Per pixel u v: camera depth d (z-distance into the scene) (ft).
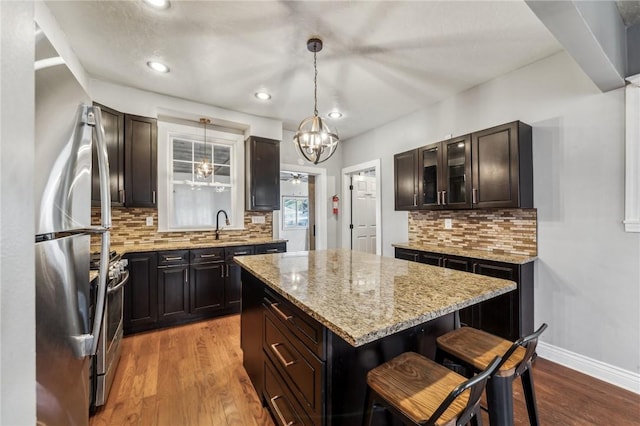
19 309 1.69
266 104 11.30
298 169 15.16
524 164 7.93
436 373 3.70
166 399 6.13
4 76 1.55
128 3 5.87
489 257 8.17
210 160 12.87
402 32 6.81
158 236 11.23
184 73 8.80
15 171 1.66
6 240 1.57
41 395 2.33
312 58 7.93
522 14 6.20
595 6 5.10
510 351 3.46
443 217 10.98
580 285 7.30
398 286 4.76
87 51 7.61
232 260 11.30
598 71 6.07
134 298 9.41
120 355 7.84
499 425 3.73
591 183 7.14
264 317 5.75
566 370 7.29
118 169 9.41
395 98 10.68
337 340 3.76
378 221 13.89
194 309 10.50
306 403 4.08
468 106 9.94
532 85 8.24
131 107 9.81
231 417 5.62
